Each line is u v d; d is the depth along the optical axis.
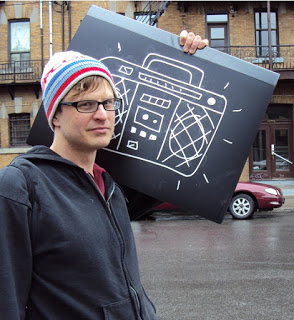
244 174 14.49
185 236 7.57
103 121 1.21
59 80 1.17
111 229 1.16
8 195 1.02
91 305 1.06
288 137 14.72
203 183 1.59
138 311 1.17
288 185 13.84
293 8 14.42
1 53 14.86
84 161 1.25
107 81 1.25
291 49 14.42
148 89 1.66
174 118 1.63
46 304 1.04
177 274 4.97
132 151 1.62
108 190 1.29
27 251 1.02
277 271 4.98
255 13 14.59
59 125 1.23
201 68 1.65
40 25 14.60
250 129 1.60
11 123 14.95
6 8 14.76
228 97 1.62
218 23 14.49
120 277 1.14
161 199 1.58
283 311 3.70
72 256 1.04
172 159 1.60
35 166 1.12
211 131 1.61
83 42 1.71
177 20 14.35
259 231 7.83
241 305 3.88
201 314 3.68
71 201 1.12
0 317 0.96
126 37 1.71
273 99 14.41
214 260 5.62
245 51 14.42
